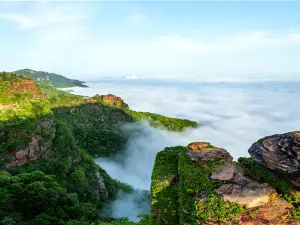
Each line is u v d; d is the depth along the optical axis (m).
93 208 48.66
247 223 13.66
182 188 16.67
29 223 36.50
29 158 52.44
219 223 14.06
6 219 33.81
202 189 15.54
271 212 13.90
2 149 49.00
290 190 14.68
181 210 16.19
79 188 54.19
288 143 14.84
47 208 40.81
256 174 16.39
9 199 37.88
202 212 14.53
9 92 57.12
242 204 14.16
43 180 44.69
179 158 18.38
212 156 17.09
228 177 15.70
